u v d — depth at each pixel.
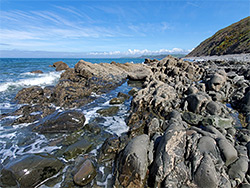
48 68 33.72
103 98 13.25
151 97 9.83
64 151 6.14
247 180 4.05
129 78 22.14
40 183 4.63
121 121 8.70
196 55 75.94
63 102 11.38
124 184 4.38
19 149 6.36
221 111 7.99
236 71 15.89
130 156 4.45
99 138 7.00
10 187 4.54
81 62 19.72
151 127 7.02
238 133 6.18
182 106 8.98
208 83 11.50
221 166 4.14
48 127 7.57
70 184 4.59
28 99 11.95
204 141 4.74
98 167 5.25
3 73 23.05
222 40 62.53
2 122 8.66
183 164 4.35
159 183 4.16
